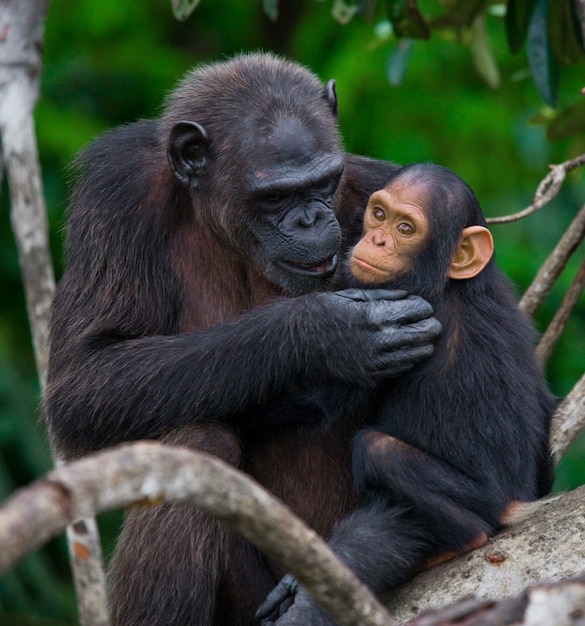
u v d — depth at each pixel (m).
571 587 5.84
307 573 5.45
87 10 24.75
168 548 9.88
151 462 4.81
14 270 23.42
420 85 23.75
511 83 23.16
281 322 10.30
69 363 10.90
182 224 11.30
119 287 10.95
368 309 10.11
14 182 13.04
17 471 21.00
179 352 10.48
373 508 9.65
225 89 11.08
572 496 9.30
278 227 10.67
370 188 11.77
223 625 10.82
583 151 16.62
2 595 20.22
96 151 11.66
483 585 8.87
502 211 22.78
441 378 9.96
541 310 22.77
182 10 12.85
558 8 13.84
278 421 10.81
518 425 9.94
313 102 10.97
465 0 14.95
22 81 12.83
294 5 27.45
